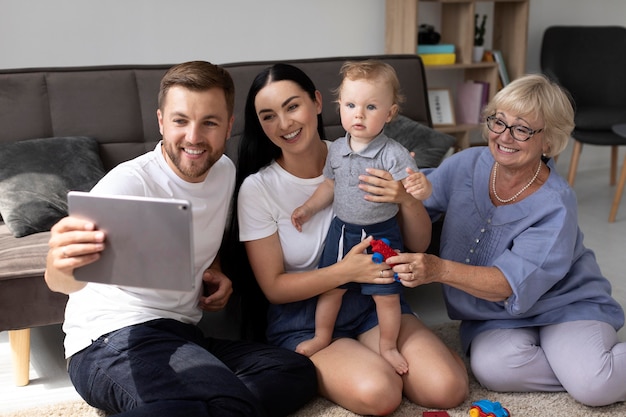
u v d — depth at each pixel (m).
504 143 1.92
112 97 2.76
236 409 1.66
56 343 2.47
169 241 1.51
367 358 1.92
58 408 1.98
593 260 2.17
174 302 1.89
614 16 4.97
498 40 4.53
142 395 1.68
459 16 4.25
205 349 1.88
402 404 1.96
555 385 2.05
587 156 4.98
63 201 2.46
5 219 2.40
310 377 1.93
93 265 1.57
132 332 1.80
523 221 1.99
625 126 3.74
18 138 2.64
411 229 2.03
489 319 2.10
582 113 4.04
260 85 1.91
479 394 2.03
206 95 1.74
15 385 2.18
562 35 4.43
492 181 2.07
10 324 2.10
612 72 4.40
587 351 1.95
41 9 3.42
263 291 2.03
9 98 2.65
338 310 2.03
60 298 2.12
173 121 1.75
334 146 1.97
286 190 2.01
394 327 1.97
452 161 2.19
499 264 1.94
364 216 1.92
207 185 1.91
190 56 3.78
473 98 4.39
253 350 1.93
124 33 3.61
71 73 2.74
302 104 1.90
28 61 3.46
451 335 2.42
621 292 2.85
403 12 4.02
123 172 1.81
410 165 1.90
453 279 1.92
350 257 1.91
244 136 2.03
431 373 1.91
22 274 2.07
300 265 2.05
